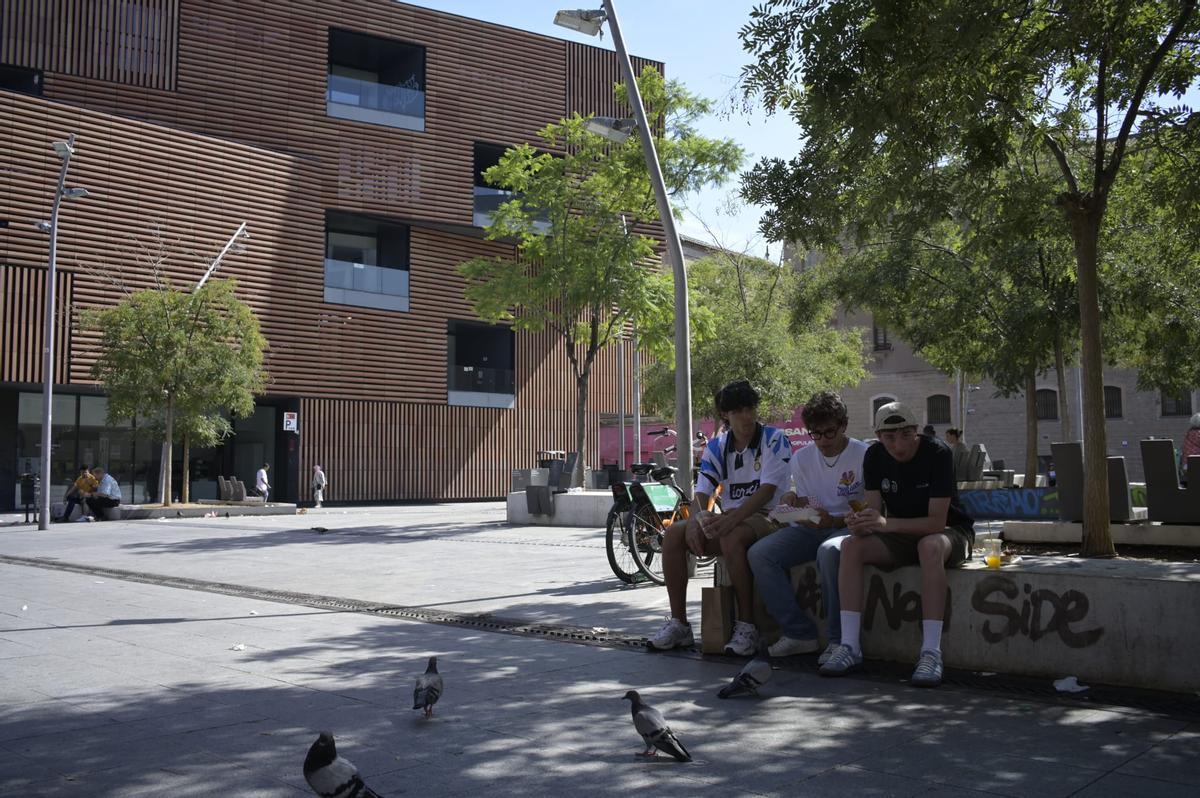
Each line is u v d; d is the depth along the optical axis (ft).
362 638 22.81
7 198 92.12
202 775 12.51
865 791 11.56
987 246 33.60
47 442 75.05
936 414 127.75
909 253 56.90
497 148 128.88
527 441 130.72
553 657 20.22
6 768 12.85
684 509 33.78
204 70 108.68
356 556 45.65
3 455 99.71
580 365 136.87
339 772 9.98
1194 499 26.63
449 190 122.21
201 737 14.29
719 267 109.09
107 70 103.35
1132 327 55.67
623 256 69.51
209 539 58.59
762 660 16.21
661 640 20.76
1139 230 45.60
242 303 92.32
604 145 70.18
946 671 18.17
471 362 134.62
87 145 96.73
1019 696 16.19
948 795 11.39
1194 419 36.19
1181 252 33.99
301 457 110.42
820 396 20.33
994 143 26.99
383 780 12.16
